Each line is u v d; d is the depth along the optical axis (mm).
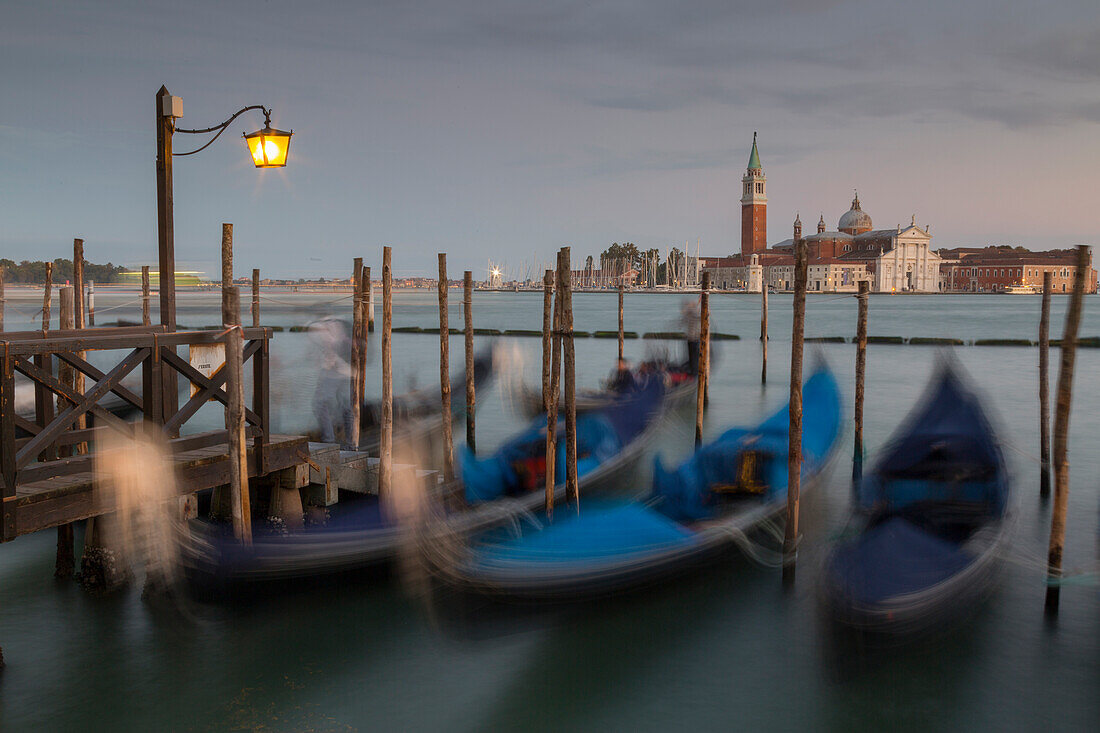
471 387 15016
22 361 6883
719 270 187125
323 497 10320
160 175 8953
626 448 14383
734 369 30156
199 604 8438
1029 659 7797
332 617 8414
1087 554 10203
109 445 10805
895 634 7988
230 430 8102
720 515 10617
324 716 6781
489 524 9648
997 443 10711
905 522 9578
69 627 8156
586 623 8523
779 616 8602
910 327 57156
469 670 7559
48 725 6613
